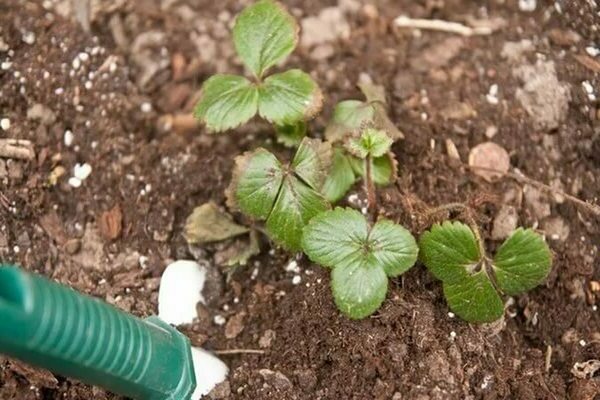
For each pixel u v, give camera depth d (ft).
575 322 1.73
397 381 1.62
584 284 1.75
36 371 1.64
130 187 1.81
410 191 1.76
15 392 1.64
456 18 1.98
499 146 1.83
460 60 1.93
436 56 1.94
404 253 1.60
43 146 1.81
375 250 1.61
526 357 1.69
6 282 1.34
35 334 1.34
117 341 1.45
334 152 1.72
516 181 1.80
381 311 1.65
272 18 1.71
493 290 1.62
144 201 1.80
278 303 1.73
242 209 1.66
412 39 1.96
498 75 1.90
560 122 1.84
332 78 1.92
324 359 1.65
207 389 1.65
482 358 1.65
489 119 1.86
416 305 1.65
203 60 1.95
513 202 1.78
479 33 1.95
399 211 1.72
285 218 1.65
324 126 1.85
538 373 1.67
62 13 1.91
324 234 1.61
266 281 1.75
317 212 1.64
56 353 1.38
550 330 1.73
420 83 1.91
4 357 1.64
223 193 1.82
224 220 1.76
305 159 1.66
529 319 1.73
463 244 1.62
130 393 1.54
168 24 1.97
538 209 1.78
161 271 1.76
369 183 1.68
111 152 1.82
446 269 1.63
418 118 1.86
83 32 1.90
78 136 1.82
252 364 1.68
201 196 1.82
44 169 1.79
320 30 1.98
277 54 1.71
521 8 1.96
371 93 1.83
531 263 1.62
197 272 1.75
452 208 1.71
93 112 1.85
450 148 1.83
